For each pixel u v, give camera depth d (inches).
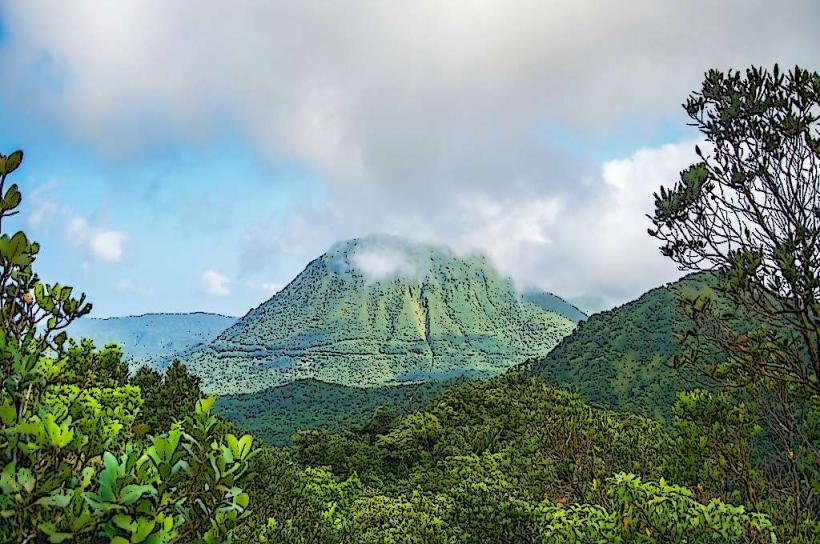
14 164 107.8
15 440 95.2
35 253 115.6
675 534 282.8
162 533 95.5
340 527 812.6
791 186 198.4
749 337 209.6
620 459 478.9
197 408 120.1
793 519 257.9
